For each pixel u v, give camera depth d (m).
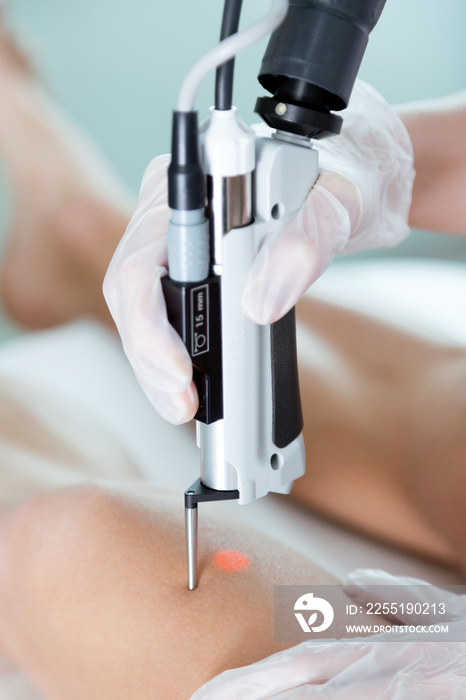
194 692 0.65
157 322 0.59
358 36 0.56
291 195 0.60
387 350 1.06
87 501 0.83
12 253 1.42
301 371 1.03
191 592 0.73
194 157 0.52
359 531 0.97
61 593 0.75
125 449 1.08
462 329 1.14
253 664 0.63
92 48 1.88
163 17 1.91
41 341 1.33
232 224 0.56
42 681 0.80
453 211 1.14
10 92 1.48
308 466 0.99
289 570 0.76
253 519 0.99
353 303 1.17
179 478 1.06
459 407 0.95
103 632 0.71
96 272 1.37
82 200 1.39
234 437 0.61
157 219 0.69
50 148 1.44
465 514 0.90
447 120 1.14
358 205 0.73
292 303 0.60
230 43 0.47
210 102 1.75
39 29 1.86
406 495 0.94
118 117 1.87
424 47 1.91
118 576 0.75
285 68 0.56
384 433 0.97
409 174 0.98
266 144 0.58
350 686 0.60
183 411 0.60
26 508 0.84
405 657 0.63
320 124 0.58
